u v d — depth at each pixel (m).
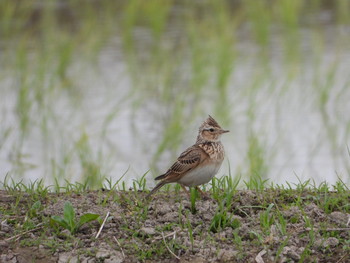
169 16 29.91
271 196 9.96
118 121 19.08
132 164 15.99
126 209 9.62
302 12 30.27
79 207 9.62
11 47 25.47
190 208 9.58
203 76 21.95
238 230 8.91
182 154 9.79
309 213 9.37
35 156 16.61
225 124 18.73
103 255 8.51
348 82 20.55
